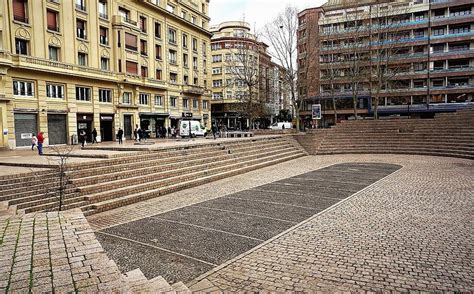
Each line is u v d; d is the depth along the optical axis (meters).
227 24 74.62
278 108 79.69
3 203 7.55
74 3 31.98
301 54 50.62
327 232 7.12
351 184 13.04
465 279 4.78
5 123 26.06
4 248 4.26
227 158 17.47
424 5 50.00
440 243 6.29
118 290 3.13
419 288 4.54
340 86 55.44
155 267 5.41
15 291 3.05
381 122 29.69
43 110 28.95
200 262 5.60
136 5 40.31
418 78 50.12
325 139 29.19
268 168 18.53
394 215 8.38
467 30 48.47
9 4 26.50
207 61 56.00
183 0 48.91
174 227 7.62
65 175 9.76
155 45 43.84
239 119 69.75
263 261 5.58
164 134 43.50
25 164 11.10
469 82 48.44
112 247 6.34
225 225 7.75
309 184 13.24
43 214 6.22
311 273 5.07
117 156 12.34
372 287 4.59
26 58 27.28
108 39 36.66
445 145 23.72
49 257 3.94
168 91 45.78
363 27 44.75
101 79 34.62
